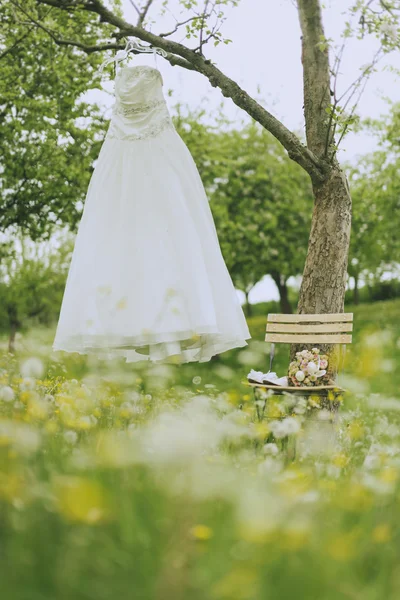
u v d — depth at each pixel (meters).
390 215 18.31
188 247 4.54
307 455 3.31
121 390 4.75
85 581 1.45
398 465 2.81
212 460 2.66
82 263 4.69
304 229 18.86
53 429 2.81
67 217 11.64
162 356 4.45
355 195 18.95
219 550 1.50
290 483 2.15
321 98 6.25
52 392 4.67
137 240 4.57
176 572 1.40
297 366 5.65
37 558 1.53
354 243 21.34
